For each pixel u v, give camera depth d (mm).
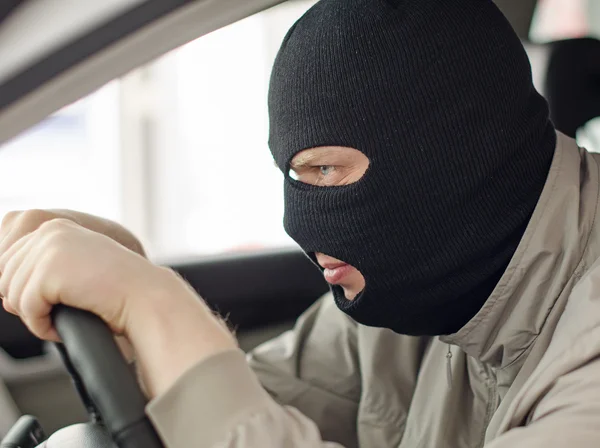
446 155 875
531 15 1459
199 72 3719
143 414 580
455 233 888
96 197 3703
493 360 928
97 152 3658
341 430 1234
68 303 617
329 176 912
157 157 3783
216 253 1771
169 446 566
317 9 939
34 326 639
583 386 699
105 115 3656
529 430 674
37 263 626
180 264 1694
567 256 854
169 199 3861
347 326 1277
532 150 909
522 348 888
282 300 1772
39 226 723
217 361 583
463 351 1040
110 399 580
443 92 871
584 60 1450
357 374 1244
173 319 606
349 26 880
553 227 867
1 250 724
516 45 926
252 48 3566
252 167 3906
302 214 917
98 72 847
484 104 880
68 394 1545
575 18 2072
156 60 898
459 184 878
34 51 835
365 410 1176
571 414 676
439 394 1062
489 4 920
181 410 572
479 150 879
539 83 1469
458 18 887
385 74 869
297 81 900
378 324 967
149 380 593
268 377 1278
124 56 845
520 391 760
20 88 838
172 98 3752
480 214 887
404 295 917
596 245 854
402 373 1178
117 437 575
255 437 568
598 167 916
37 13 861
